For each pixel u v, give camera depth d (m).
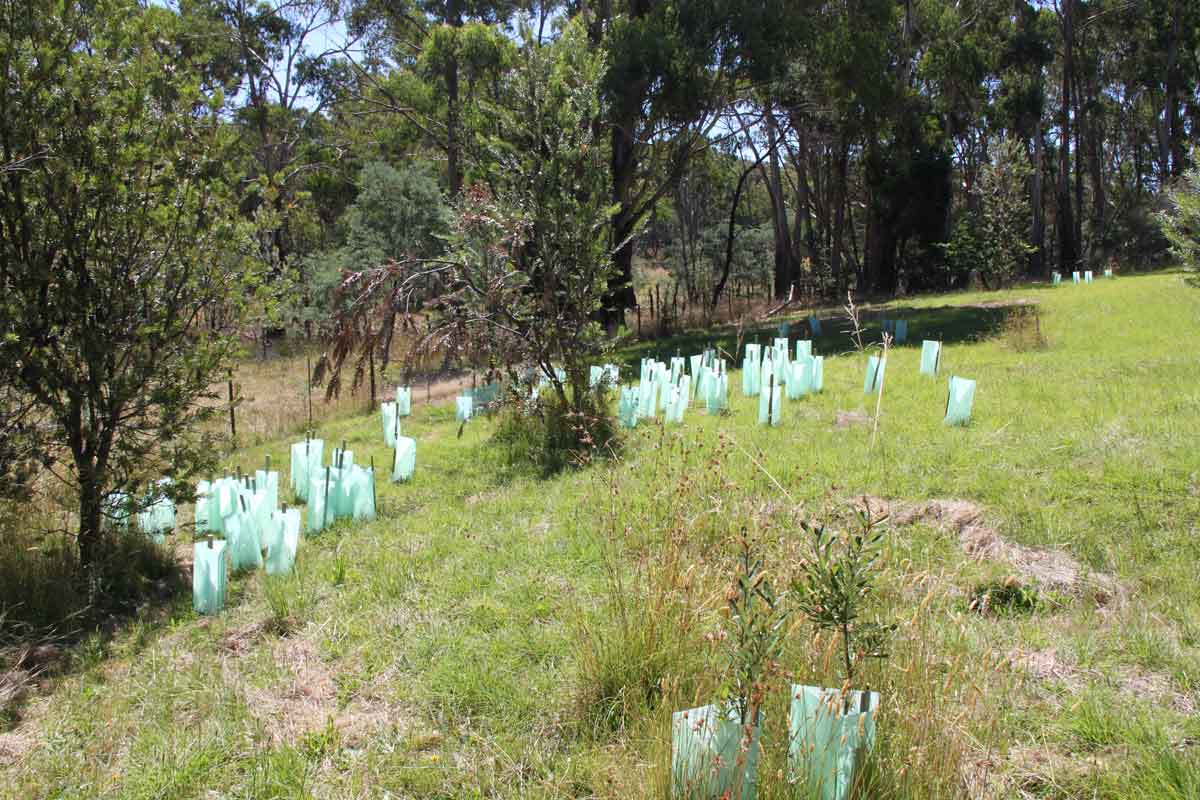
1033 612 4.86
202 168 7.15
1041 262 43.81
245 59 31.44
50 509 7.58
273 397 17.83
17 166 6.13
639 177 23.38
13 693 4.99
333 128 36.09
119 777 4.04
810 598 3.29
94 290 6.74
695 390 11.73
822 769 3.07
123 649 5.57
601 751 3.96
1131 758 3.54
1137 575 5.15
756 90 23.69
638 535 5.71
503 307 9.88
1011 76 41.84
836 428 8.95
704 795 3.14
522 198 9.96
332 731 4.26
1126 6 41.81
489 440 10.60
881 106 24.88
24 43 6.42
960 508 6.14
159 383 7.06
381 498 8.52
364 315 9.99
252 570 6.84
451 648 4.98
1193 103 44.91
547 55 10.21
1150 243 39.44
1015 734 3.73
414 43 31.05
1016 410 9.02
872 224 36.94
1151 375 10.58
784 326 18.73
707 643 4.17
